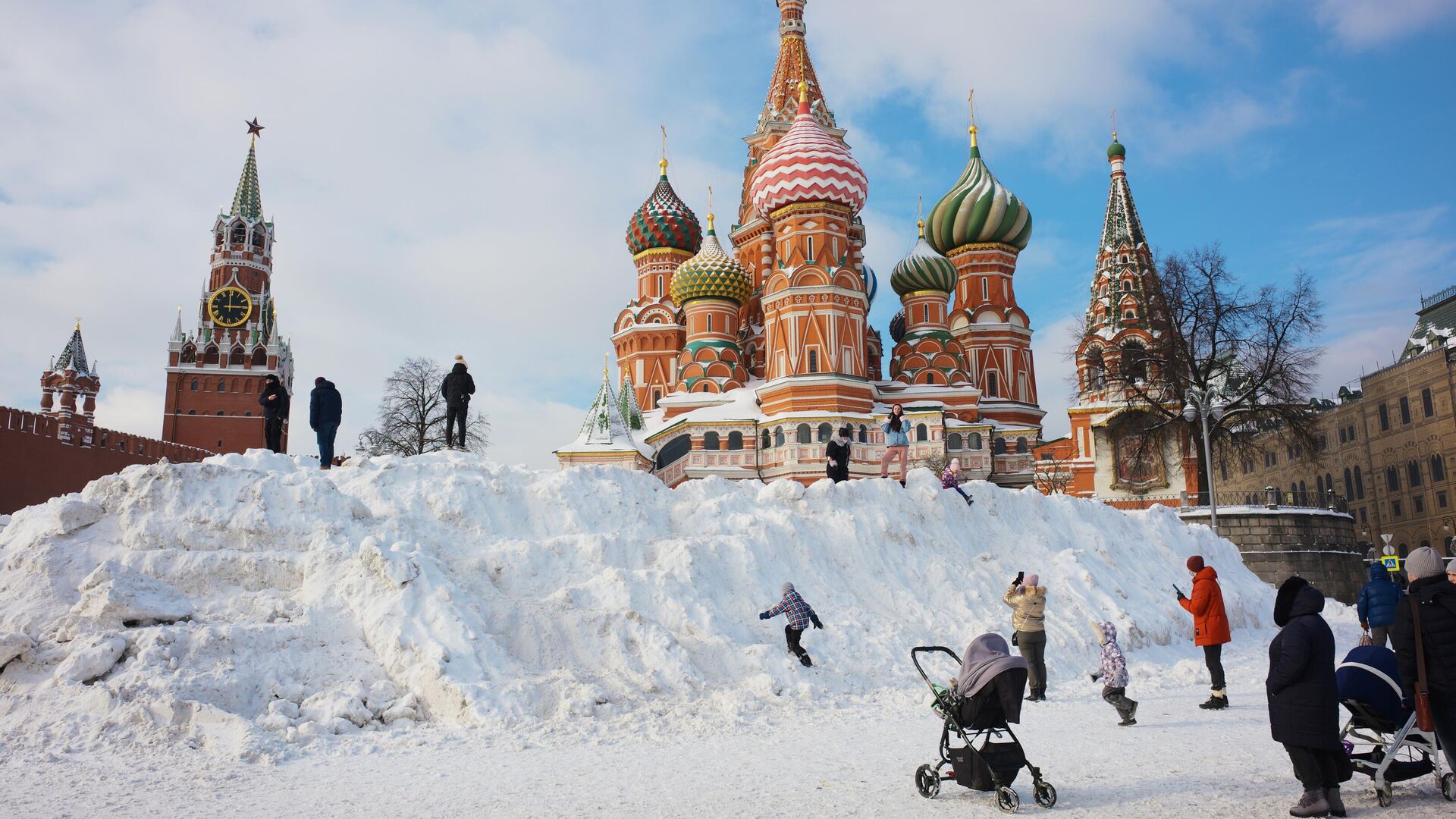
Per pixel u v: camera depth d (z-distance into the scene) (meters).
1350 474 74.62
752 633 16.73
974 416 62.25
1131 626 20.88
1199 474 47.88
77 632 13.19
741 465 57.22
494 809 8.39
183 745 10.99
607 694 13.59
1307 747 7.71
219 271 99.19
